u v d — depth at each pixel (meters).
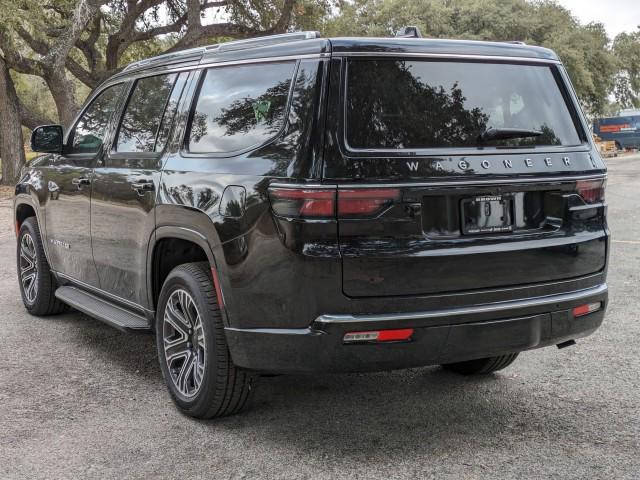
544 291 3.63
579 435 3.72
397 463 3.40
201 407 3.85
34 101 51.34
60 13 26.62
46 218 5.84
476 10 45.72
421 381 4.61
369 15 44.06
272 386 4.52
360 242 3.22
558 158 3.74
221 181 3.63
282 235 3.27
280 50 3.66
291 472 3.31
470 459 3.44
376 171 3.25
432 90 3.51
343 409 4.12
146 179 4.29
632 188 19.48
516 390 4.42
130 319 4.66
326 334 3.22
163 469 3.35
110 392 4.42
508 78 3.77
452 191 3.38
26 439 3.70
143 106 4.71
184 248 4.29
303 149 3.29
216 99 4.00
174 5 30.20
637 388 4.41
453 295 3.37
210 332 3.71
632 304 6.48
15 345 5.44
